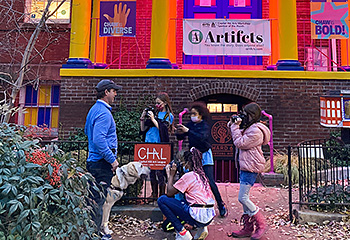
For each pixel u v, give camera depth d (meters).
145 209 3.99
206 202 3.05
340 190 4.11
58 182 2.38
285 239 3.42
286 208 4.39
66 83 6.95
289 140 6.67
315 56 8.74
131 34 6.81
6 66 7.91
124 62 8.63
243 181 3.38
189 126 4.03
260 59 8.30
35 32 4.79
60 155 2.58
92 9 8.11
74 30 7.18
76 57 7.14
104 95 3.17
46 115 8.57
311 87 6.79
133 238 3.47
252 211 3.38
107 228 3.43
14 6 8.30
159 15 7.04
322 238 3.40
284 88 6.80
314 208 3.98
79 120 6.84
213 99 7.25
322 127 6.67
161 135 4.12
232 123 3.49
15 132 2.57
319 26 6.60
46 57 8.55
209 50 6.63
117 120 6.48
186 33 6.66
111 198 3.38
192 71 6.84
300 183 3.98
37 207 2.15
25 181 2.21
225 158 6.97
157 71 6.85
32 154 2.41
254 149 3.34
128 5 6.82
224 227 3.76
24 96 8.51
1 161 2.18
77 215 2.43
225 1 8.41
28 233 2.16
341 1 6.62
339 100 5.31
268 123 6.68
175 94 6.83
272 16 8.02
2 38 7.06
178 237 3.04
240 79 6.84
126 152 6.32
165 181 4.04
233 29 6.66
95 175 3.05
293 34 6.94
